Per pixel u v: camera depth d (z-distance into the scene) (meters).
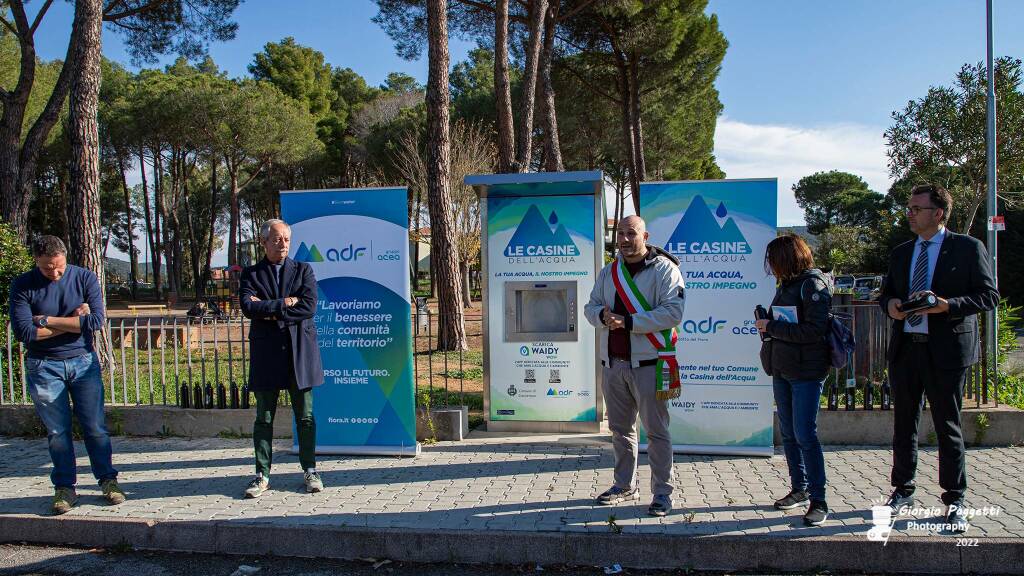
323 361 6.20
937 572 3.85
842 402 6.69
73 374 4.83
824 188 75.50
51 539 4.61
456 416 6.60
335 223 6.16
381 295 6.11
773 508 4.50
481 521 4.38
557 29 20.44
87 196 9.05
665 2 19.55
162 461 6.04
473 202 22.98
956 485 4.09
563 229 6.71
